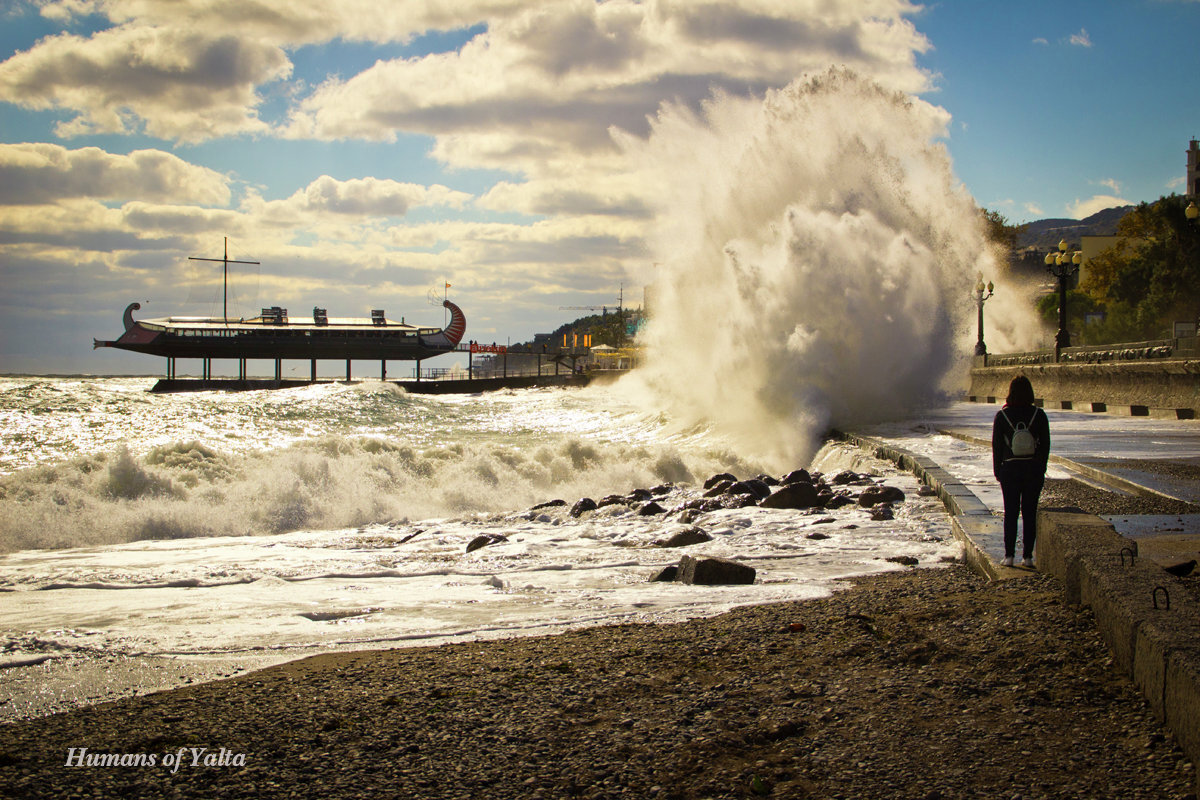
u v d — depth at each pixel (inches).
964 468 488.1
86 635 232.7
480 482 676.1
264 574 339.0
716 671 173.3
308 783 127.0
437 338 5979.3
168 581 326.6
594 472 734.5
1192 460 470.3
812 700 151.9
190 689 179.5
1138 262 2359.7
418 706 160.2
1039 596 204.2
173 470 654.5
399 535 461.7
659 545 370.3
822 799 116.5
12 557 418.6
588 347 6348.4
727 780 123.1
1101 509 324.2
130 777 131.3
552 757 133.6
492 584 303.6
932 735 133.6
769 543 354.3
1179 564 210.8
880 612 215.5
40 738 149.5
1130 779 115.3
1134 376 957.2
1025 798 112.7
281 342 5762.8
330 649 214.7
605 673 175.9
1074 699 141.9
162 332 5654.5
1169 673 126.0
